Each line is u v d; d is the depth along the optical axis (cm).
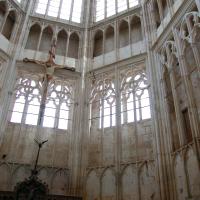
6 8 2436
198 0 1557
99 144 2017
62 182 1898
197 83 1473
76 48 2653
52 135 2080
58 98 2283
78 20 2817
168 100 1777
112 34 2620
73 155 1984
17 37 2416
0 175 1803
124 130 1969
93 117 2189
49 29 2659
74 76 2391
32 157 1931
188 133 1507
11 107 2105
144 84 2084
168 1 1989
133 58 2228
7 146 1928
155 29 2167
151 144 1780
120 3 2764
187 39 1636
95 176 1870
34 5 2716
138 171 1725
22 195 1583
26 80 2280
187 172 1405
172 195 1490
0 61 2188
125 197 1695
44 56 2444
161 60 1958
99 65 2430
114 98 2166
